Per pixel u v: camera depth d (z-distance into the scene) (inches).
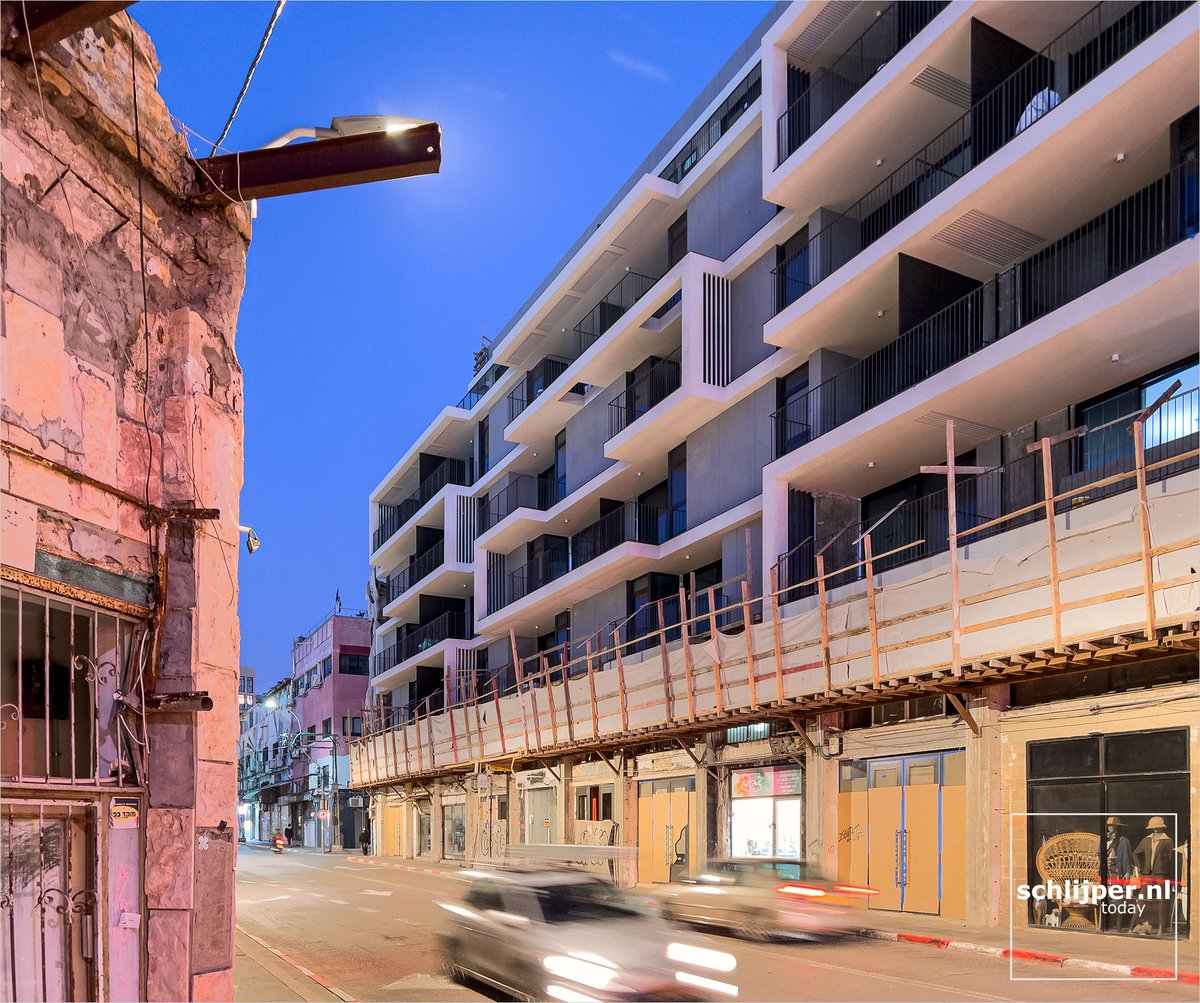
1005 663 557.0
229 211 249.0
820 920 529.3
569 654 1375.5
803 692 706.8
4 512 175.2
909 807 697.0
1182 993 386.9
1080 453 679.1
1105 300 569.3
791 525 859.4
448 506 1784.0
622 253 1251.8
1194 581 460.8
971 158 684.7
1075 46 706.2
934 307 745.0
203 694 212.1
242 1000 372.5
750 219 1039.0
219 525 236.4
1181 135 578.2
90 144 209.3
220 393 245.0
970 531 591.2
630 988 316.5
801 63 921.5
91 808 199.0
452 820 1649.9
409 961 478.0
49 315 190.5
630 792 1080.2
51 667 197.5
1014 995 379.6
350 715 2571.4
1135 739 542.6
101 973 195.6
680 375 1184.2
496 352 1546.5
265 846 2812.5
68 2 181.9
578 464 1401.3
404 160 233.6
